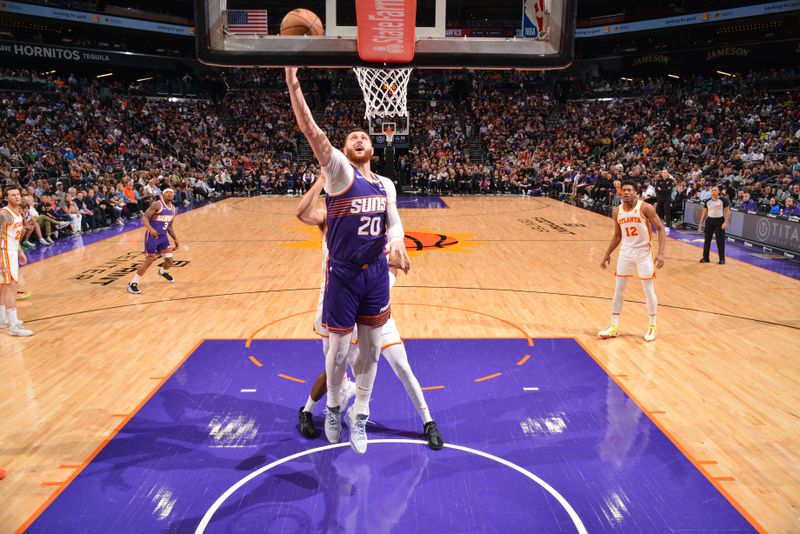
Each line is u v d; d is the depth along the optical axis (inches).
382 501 153.0
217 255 490.3
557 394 220.2
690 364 250.8
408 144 982.4
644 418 200.8
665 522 144.3
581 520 145.0
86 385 227.8
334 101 1234.0
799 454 177.2
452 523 143.8
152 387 225.9
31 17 1103.0
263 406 210.4
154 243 365.4
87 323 306.8
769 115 972.6
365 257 142.0
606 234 597.9
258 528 141.7
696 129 1016.2
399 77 374.9
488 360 254.1
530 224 665.0
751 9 1146.7
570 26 120.6
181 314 323.0
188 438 187.2
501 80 1334.9
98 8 1162.0
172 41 1424.7
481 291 374.3
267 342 276.8
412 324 304.2
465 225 655.8
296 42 119.0
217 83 1293.1
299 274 421.7
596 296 363.6
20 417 200.8
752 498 154.6
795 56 1157.1
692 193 683.4
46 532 140.0
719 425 195.6
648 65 1323.8
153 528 141.6
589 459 174.2
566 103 1293.1
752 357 259.1
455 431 191.6
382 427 194.4
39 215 551.8
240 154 1098.7
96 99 1087.0
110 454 176.9
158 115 1139.9
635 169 856.3
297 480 163.0
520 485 160.6
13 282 285.3
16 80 1019.9
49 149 855.1
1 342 277.7
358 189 135.3
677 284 392.5
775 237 517.0
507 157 1093.8
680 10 1219.2
